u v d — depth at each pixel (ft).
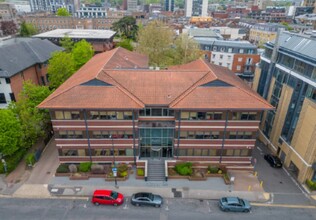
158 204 103.86
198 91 115.03
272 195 112.78
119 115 114.52
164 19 559.79
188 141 120.47
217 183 118.93
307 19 459.32
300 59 121.19
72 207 104.27
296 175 125.80
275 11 614.75
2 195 109.50
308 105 115.96
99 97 111.04
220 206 103.91
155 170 122.62
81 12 625.00
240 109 110.01
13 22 456.45
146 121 119.34
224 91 115.24
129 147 122.21
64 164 124.57
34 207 103.71
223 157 124.57
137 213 101.86
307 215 102.47
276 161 131.75
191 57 219.00
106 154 124.16
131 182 118.32
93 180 119.14
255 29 406.41
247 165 126.82
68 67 184.85
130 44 306.76
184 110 112.68
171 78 123.34
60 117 113.70
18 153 129.49
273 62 145.38
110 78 120.67
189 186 116.67
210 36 319.47
